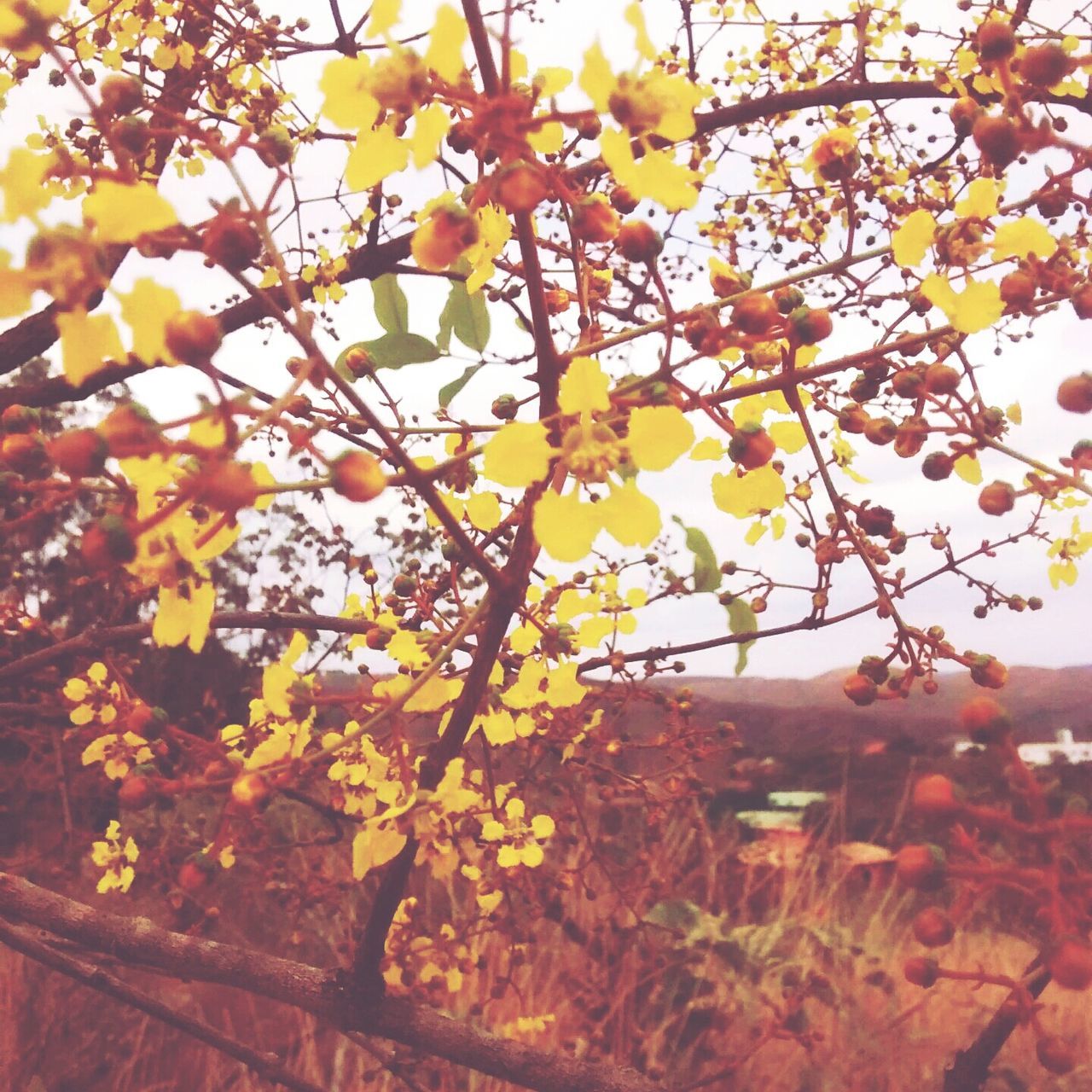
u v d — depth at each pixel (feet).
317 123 7.70
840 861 16.94
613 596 5.40
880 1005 12.65
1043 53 2.98
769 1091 10.90
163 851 6.76
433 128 2.98
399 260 8.03
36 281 2.19
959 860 2.59
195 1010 11.87
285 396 2.55
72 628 9.98
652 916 12.85
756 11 10.52
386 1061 5.33
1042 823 2.48
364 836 3.93
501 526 4.57
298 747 3.84
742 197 10.16
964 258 3.24
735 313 3.04
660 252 2.92
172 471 2.71
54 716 9.71
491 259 3.90
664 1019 11.68
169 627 2.92
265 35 7.54
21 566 9.20
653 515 3.00
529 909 7.17
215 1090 10.82
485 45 2.93
